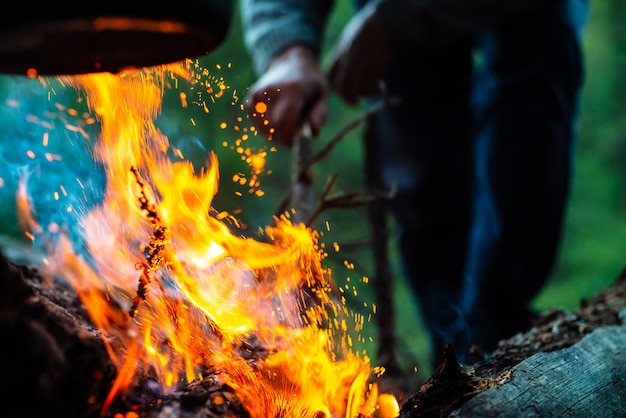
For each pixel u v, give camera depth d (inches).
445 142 67.1
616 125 232.2
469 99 67.5
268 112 56.1
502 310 61.4
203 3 35.3
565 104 60.8
